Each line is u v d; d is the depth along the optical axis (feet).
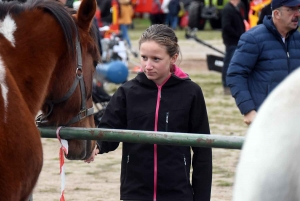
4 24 18.83
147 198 23.21
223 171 42.63
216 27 137.08
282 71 31.99
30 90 18.63
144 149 23.20
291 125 11.46
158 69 23.00
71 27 19.92
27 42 18.93
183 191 23.03
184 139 20.07
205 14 133.08
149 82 23.50
